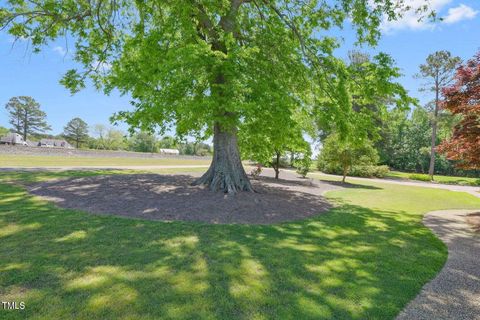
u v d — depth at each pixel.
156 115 8.95
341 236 5.93
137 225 5.80
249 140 13.96
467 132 8.12
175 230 5.61
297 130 12.60
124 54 10.80
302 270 4.03
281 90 9.00
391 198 13.33
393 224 7.41
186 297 3.12
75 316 2.67
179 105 8.23
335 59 10.41
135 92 9.16
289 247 5.00
